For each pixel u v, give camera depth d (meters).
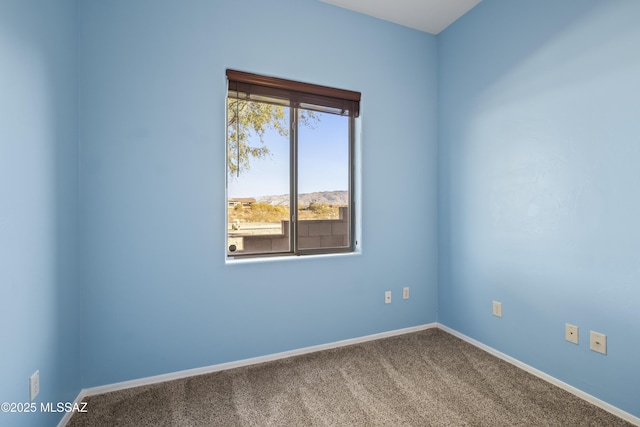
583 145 1.64
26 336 1.17
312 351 2.25
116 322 1.76
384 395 1.70
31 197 1.21
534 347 1.92
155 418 1.52
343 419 1.51
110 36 1.72
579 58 1.65
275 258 2.15
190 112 1.89
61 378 1.46
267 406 1.61
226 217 2.01
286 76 2.14
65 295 1.50
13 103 1.09
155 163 1.82
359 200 2.46
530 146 1.92
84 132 1.68
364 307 2.44
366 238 2.45
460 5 2.30
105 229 1.73
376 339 2.48
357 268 2.41
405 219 2.60
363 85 2.41
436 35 2.70
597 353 1.59
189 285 1.91
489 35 2.20
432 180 2.71
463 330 2.46
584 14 1.62
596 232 1.59
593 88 1.59
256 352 2.08
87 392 1.70
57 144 1.43
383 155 2.50
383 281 2.51
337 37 2.30
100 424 1.47
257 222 2.22
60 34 1.45
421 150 2.65
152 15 1.80
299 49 2.18
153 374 1.83
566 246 1.73
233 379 1.87
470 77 2.36
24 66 1.16
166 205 1.85
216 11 1.95
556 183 1.78
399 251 2.57
